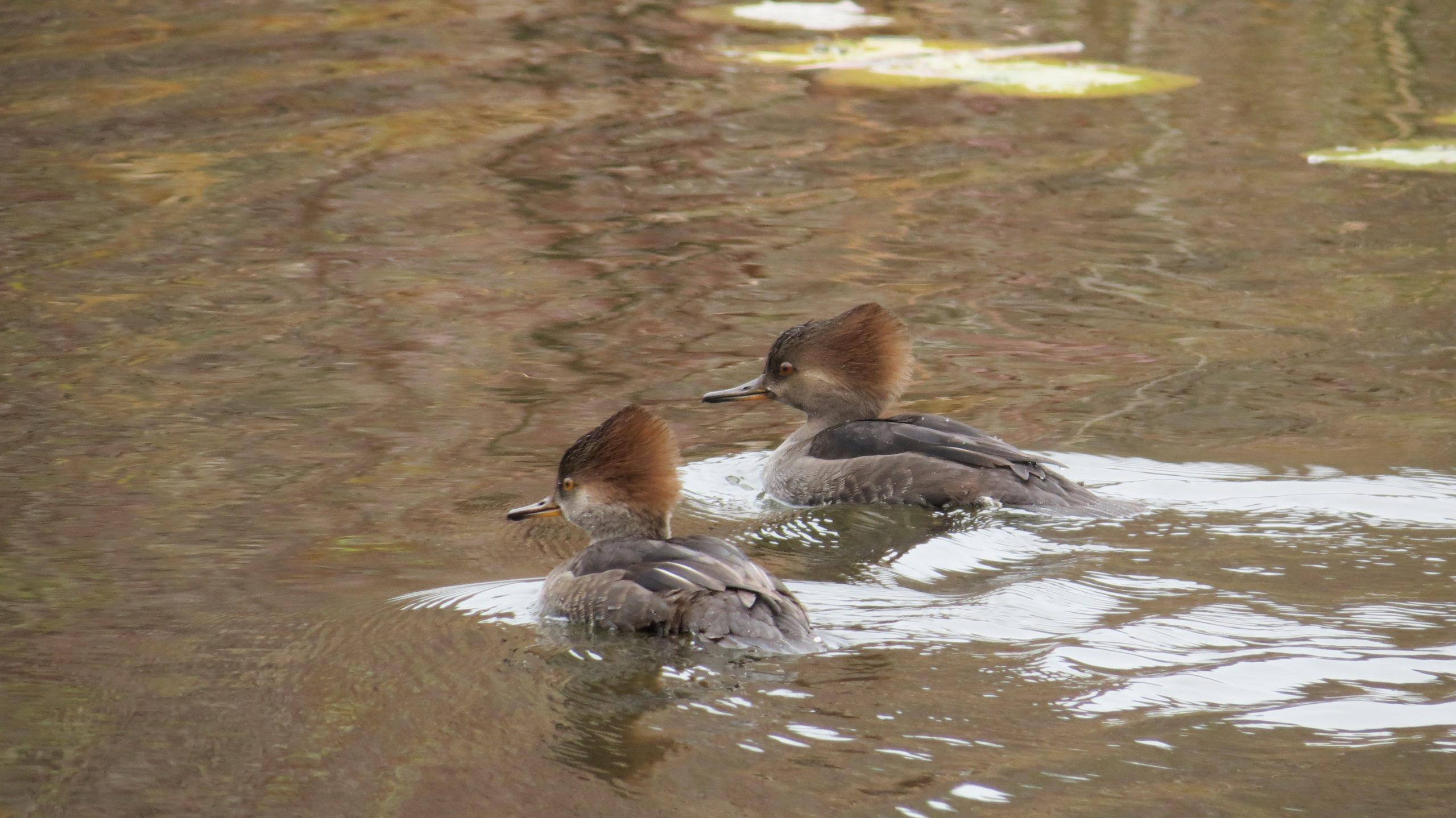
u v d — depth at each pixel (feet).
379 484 37.83
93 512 35.73
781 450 40.57
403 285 54.13
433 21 99.04
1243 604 29.76
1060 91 80.38
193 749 24.77
